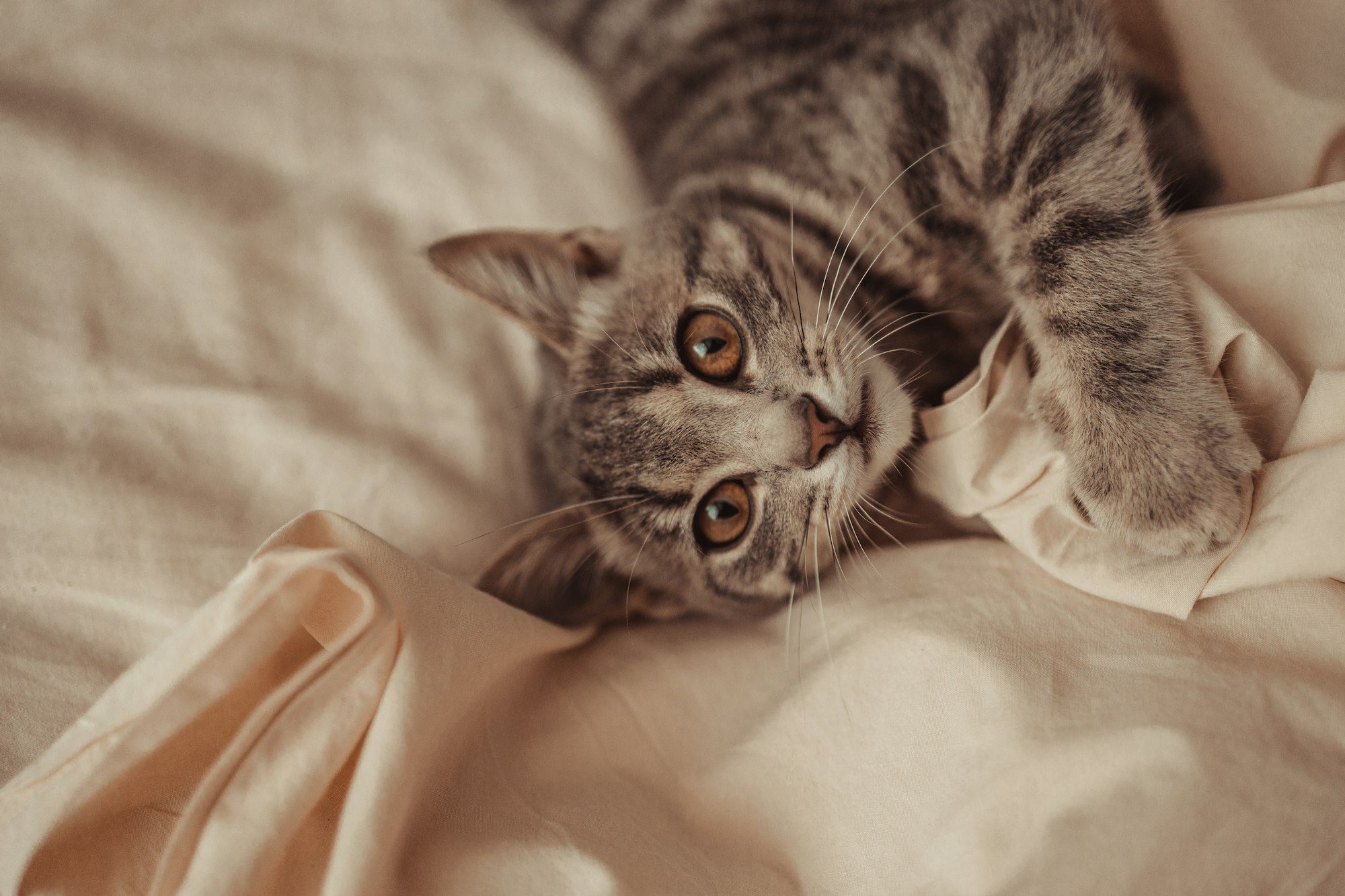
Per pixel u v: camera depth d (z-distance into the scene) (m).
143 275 0.40
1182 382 0.34
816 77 0.39
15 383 0.38
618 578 0.38
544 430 0.40
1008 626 0.32
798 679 0.34
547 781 0.32
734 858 0.32
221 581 0.36
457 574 0.38
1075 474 0.34
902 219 0.37
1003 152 0.36
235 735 0.31
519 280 0.38
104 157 0.40
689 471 0.36
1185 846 0.30
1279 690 0.31
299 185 0.42
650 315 0.37
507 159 0.42
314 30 0.42
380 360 0.40
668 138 0.42
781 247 0.37
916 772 0.32
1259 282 0.34
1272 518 0.32
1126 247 0.35
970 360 0.39
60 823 0.29
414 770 0.30
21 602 0.36
